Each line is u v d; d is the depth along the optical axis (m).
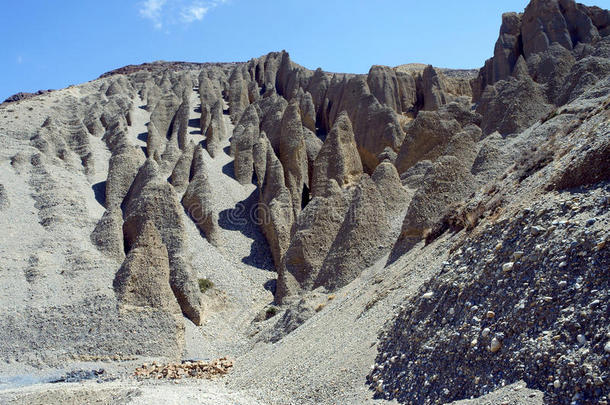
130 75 84.81
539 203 13.77
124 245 37.72
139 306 31.08
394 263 25.03
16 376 26.28
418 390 12.82
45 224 38.62
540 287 11.47
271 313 33.56
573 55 52.81
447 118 46.75
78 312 30.48
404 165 43.56
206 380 24.09
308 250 35.50
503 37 62.41
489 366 11.37
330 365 17.16
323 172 47.06
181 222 37.94
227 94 75.69
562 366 9.64
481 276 13.47
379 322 18.00
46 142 48.66
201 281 36.66
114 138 54.03
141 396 19.42
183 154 50.38
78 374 26.39
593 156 13.27
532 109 38.94
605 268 10.42
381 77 69.94
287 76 78.88
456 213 22.69
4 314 30.11
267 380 19.88
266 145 52.81
